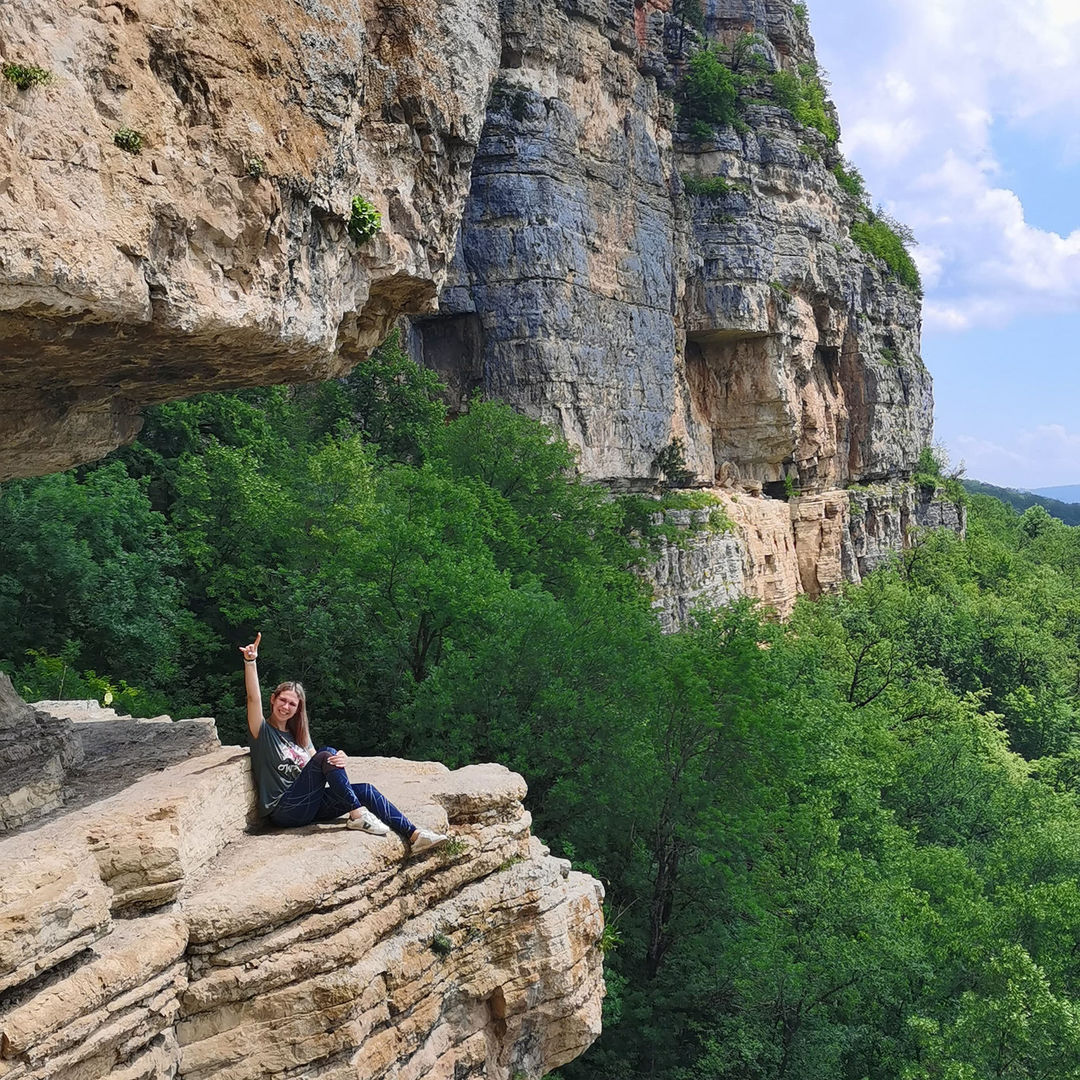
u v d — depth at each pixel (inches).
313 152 414.3
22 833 367.2
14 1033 301.7
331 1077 386.9
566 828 994.1
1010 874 1339.8
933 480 4101.9
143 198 338.6
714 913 1045.2
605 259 2299.5
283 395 1694.1
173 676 1097.4
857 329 3437.5
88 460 471.8
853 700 1961.1
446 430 1809.8
